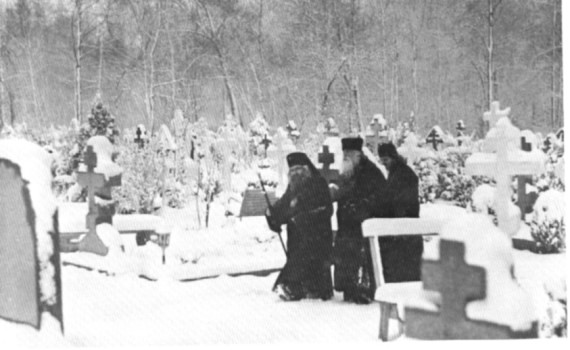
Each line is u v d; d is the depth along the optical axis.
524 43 14.23
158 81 15.45
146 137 14.12
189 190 13.62
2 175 6.14
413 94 15.06
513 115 14.09
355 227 7.66
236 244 10.60
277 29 15.41
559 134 13.38
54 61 15.22
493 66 14.38
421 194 13.09
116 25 15.59
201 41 15.45
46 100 15.15
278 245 10.62
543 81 14.02
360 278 7.58
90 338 6.53
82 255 9.32
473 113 14.73
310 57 15.30
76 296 7.89
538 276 7.74
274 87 15.36
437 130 14.38
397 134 14.96
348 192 7.71
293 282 7.78
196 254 9.30
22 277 6.15
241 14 15.41
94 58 15.37
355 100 15.14
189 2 15.44
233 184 14.00
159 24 15.54
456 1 14.70
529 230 10.07
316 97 15.29
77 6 15.24
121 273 8.74
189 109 15.33
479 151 13.65
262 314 7.20
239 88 15.41
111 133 13.97
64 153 14.09
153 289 8.16
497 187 7.74
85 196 13.20
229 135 14.36
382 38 15.17
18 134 14.77
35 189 6.09
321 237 7.83
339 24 15.23
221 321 6.93
